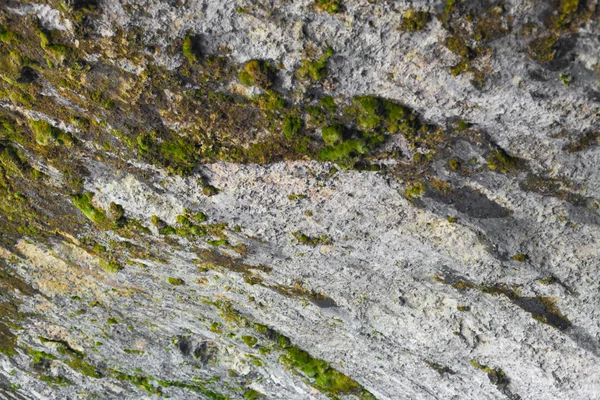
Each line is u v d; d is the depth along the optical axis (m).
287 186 2.60
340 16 1.81
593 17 1.64
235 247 3.16
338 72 2.00
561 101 1.91
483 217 2.50
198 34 1.97
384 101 2.07
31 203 3.40
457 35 1.79
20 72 2.29
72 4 1.91
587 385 3.08
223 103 2.22
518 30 1.73
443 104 2.03
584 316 2.79
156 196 2.90
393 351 3.63
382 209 2.61
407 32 1.82
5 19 2.07
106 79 2.24
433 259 2.81
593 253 2.50
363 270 3.07
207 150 2.47
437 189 2.44
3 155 2.97
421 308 3.22
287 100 2.14
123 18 1.95
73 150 2.75
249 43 1.96
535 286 2.76
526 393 3.37
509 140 2.14
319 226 2.81
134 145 2.56
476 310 3.08
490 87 1.92
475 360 3.36
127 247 3.51
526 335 3.06
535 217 2.43
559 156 2.14
